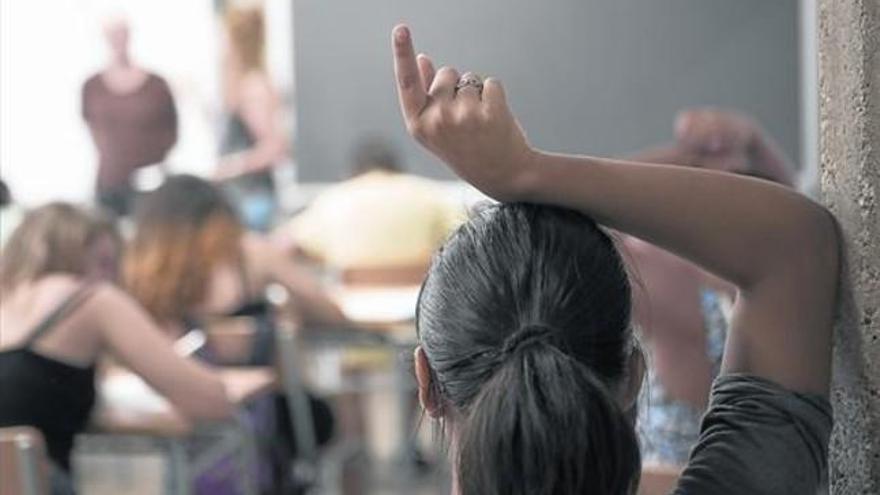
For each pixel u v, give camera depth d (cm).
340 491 618
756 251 160
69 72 1019
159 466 748
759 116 906
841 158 170
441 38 946
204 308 489
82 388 376
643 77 923
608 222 156
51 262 378
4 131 1024
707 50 913
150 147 909
